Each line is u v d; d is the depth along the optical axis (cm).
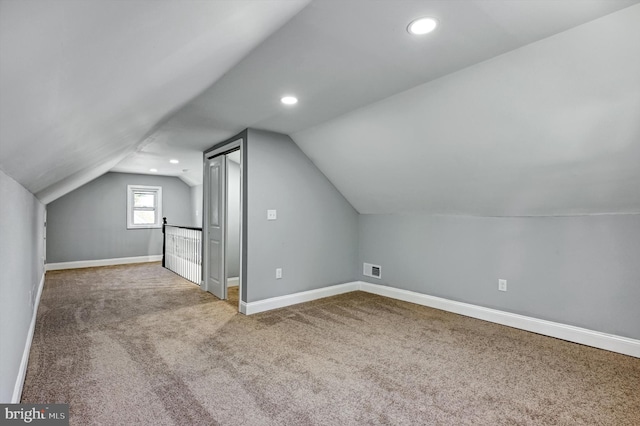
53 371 223
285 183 388
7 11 39
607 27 165
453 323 326
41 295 433
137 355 250
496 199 311
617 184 239
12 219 173
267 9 117
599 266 269
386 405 187
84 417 173
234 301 408
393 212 424
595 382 212
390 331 303
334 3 150
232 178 503
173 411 180
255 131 363
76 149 172
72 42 57
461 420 173
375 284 448
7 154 109
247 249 357
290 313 358
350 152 363
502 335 294
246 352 257
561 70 194
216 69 179
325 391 201
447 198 346
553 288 293
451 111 256
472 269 348
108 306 384
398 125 296
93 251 676
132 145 349
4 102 65
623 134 209
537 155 251
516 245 316
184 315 351
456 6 154
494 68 211
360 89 252
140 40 77
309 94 262
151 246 746
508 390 202
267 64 211
